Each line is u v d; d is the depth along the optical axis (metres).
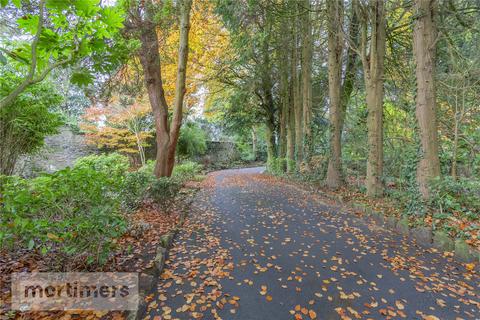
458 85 6.85
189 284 2.96
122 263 3.19
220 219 5.85
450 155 6.71
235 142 27.19
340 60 9.13
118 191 3.88
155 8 6.93
